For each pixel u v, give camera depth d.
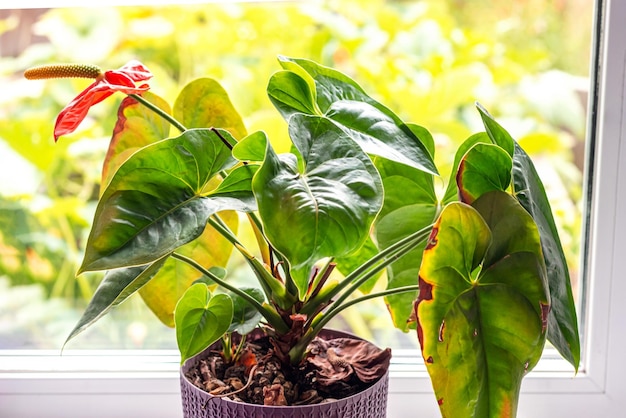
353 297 1.11
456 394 0.67
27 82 1.22
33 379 0.96
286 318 0.77
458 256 0.67
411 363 0.99
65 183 1.22
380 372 0.79
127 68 0.78
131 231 0.67
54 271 1.19
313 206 0.64
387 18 1.33
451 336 0.66
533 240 0.69
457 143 1.25
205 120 0.88
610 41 0.90
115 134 0.87
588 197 0.96
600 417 0.96
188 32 1.33
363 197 0.65
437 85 1.26
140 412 0.97
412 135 0.76
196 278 0.90
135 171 0.69
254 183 0.63
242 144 0.70
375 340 1.09
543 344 0.68
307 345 0.78
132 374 0.97
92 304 0.77
